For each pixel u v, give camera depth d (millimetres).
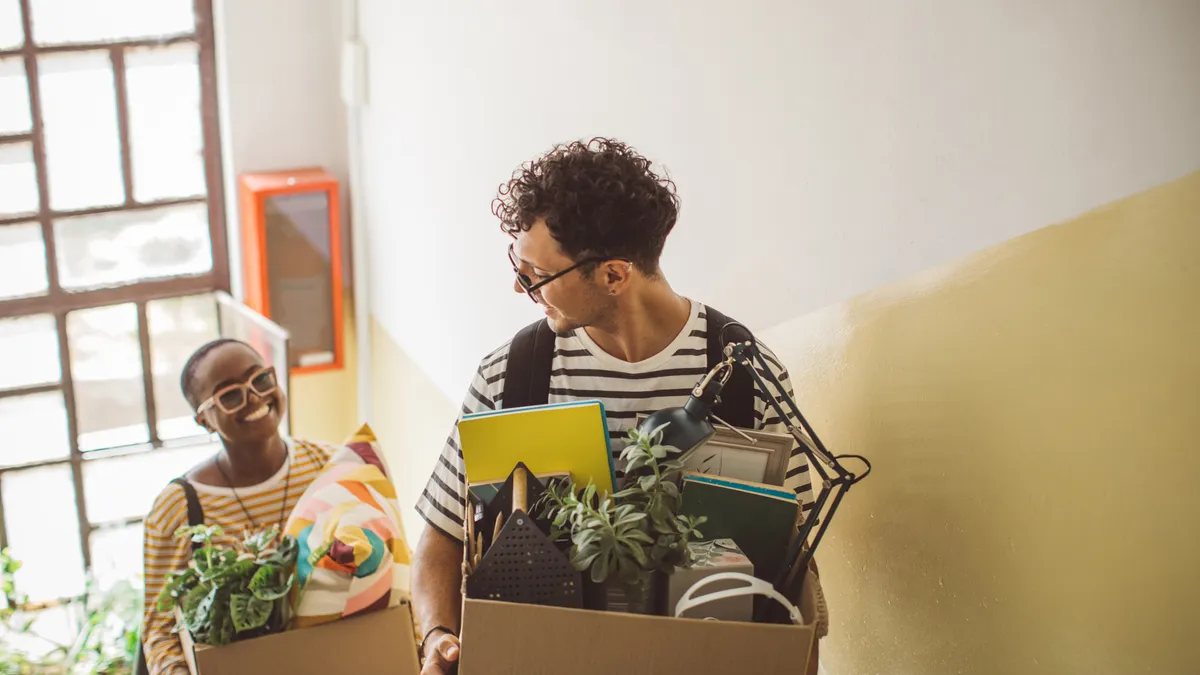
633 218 1384
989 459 1469
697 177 2088
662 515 1298
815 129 1743
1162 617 1261
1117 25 1237
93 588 4328
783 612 1312
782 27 1789
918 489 1597
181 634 2100
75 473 4586
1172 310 1207
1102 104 1265
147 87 4355
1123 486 1286
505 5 2869
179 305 4641
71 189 4344
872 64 1603
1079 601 1360
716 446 1453
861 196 1659
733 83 1935
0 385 4438
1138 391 1257
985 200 1438
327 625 2070
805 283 1805
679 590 1299
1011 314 1414
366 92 4250
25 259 4348
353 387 4891
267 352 4285
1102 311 1288
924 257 1550
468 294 3436
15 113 4180
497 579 1289
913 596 1622
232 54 4328
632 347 1498
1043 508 1397
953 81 1467
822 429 1790
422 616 1516
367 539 2115
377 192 4289
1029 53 1351
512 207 1426
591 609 1307
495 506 1394
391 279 4270
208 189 4566
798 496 1517
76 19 4164
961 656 1548
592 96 2463
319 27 4414
